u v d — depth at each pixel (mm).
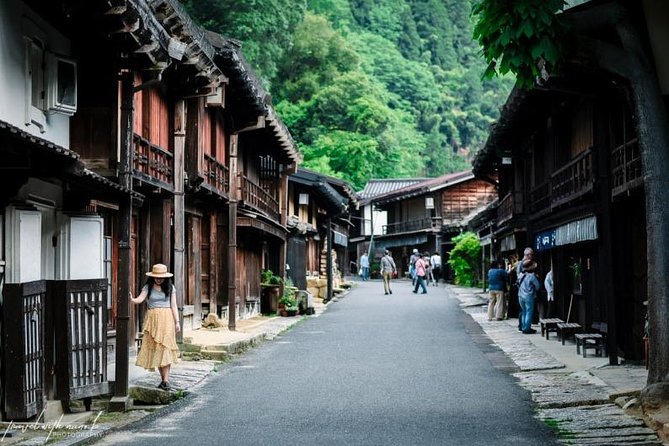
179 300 16734
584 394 11656
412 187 64750
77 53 12328
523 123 23016
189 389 12773
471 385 13078
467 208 61719
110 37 11602
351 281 58531
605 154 15070
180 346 16422
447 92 94688
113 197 11367
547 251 24312
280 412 10789
